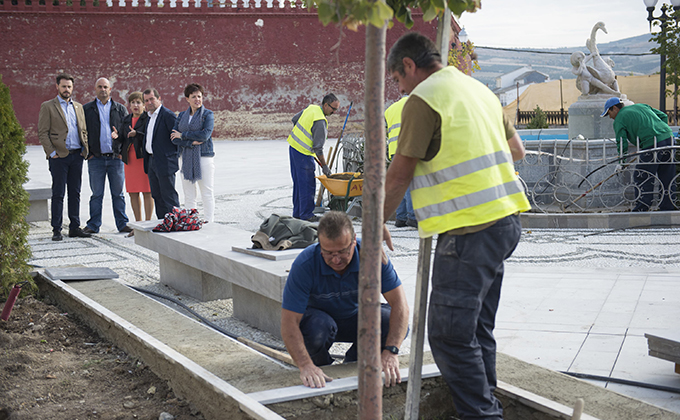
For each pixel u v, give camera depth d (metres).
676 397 3.41
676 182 8.72
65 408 3.32
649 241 7.32
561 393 2.99
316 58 31.28
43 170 17.95
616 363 3.90
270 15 30.83
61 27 28.98
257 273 4.41
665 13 15.90
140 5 29.75
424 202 2.50
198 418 3.16
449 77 2.51
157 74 30.28
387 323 3.46
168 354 3.52
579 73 11.83
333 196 9.55
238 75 31.02
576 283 5.70
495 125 2.56
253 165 19.25
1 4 28.23
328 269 3.22
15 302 5.08
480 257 2.48
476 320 2.56
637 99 26.42
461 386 2.62
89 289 5.19
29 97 28.81
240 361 3.52
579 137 9.80
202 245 5.34
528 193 9.18
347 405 3.01
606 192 9.12
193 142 8.19
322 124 8.84
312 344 3.36
